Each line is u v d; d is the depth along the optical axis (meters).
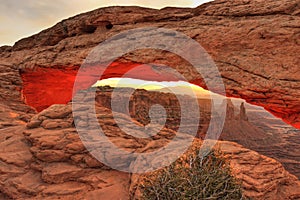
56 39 17.44
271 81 9.12
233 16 10.75
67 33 16.86
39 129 10.42
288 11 9.48
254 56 9.64
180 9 12.93
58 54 15.79
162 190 4.93
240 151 9.07
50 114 11.01
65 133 9.67
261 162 8.69
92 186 8.12
